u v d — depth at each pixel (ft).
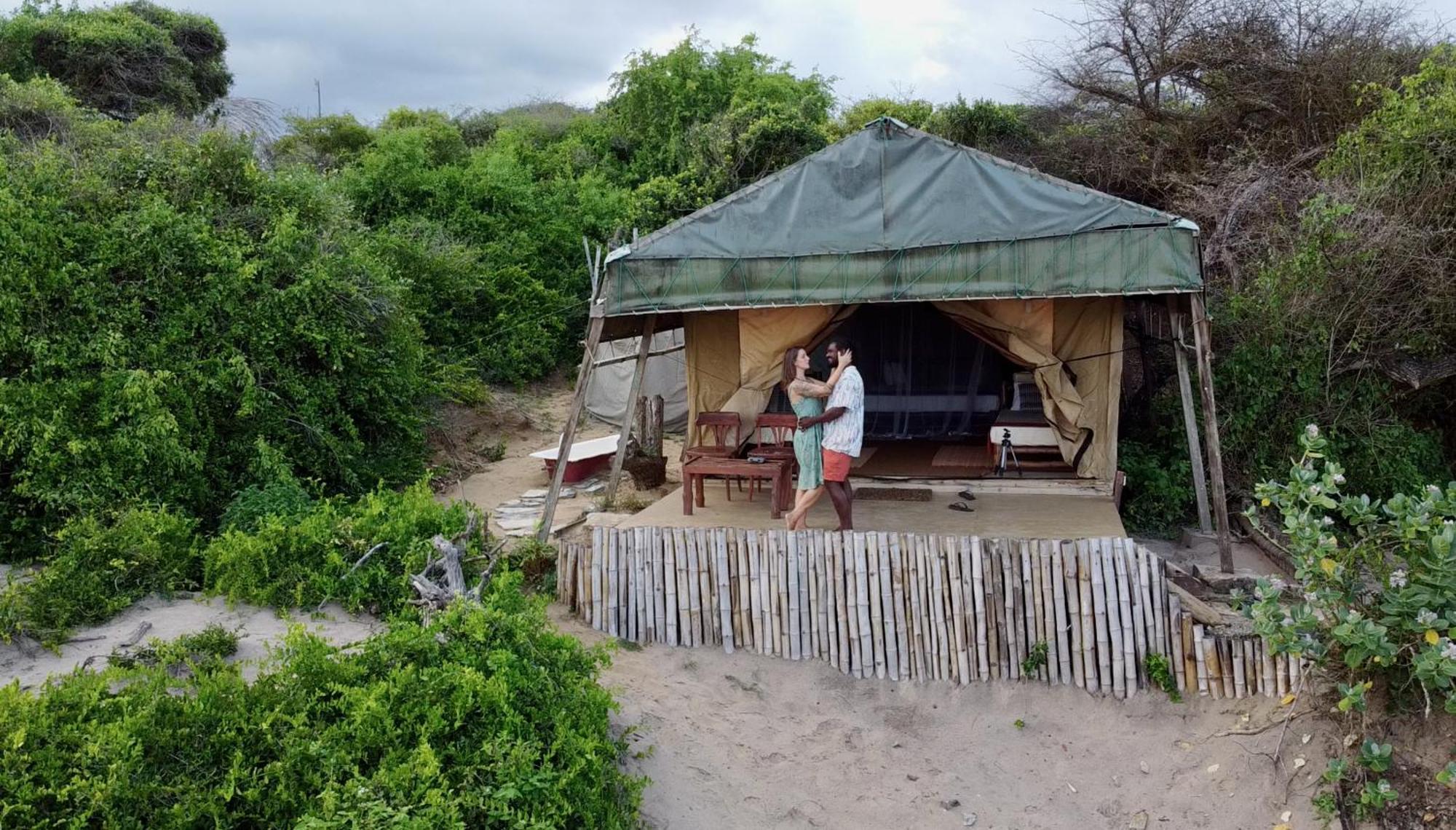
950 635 23.75
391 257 48.75
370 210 59.00
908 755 22.21
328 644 19.72
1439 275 36.73
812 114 74.79
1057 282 27.58
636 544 25.23
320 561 23.84
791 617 24.41
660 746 21.07
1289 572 29.37
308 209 37.86
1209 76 50.85
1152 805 20.74
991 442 35.01
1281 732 21.27
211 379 30.45
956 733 22.74
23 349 27.63
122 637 20.42
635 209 62.75
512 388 53.42
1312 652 20.01
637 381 34.04
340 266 36.29
